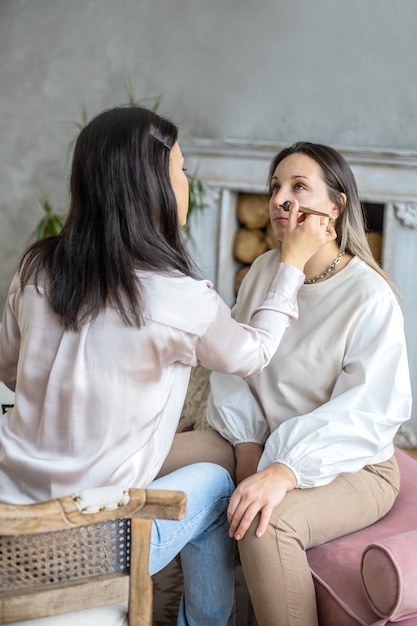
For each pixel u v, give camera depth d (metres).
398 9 3.48
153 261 1.34
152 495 1.20
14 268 4.28
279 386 1.92
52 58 4.04
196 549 1.69
